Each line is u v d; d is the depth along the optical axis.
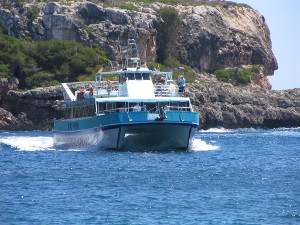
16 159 187.50
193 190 130.50
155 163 173.38
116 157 187.50
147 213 110.44
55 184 137.38
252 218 107.25
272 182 140.38
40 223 103.81
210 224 103.69
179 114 196.75
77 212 110.94
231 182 140.38
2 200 119.75
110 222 104.56
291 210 112.50
